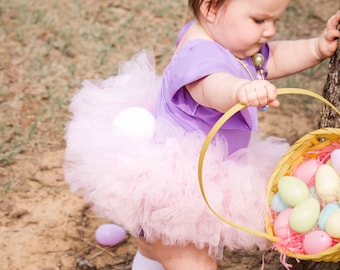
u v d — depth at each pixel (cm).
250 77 307
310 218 264
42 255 405
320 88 558
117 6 675
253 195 287
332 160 274
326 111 342
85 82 329
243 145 310
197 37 300
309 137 276
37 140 496
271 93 245
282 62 325
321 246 261
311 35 639
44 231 423
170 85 292
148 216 286
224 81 270
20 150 485
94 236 420
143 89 328
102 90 325
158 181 281
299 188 274
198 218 281
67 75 571
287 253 263
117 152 292
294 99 548
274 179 288
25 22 641
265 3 281
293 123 527
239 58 304
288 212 275
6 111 525
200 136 293
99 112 314
